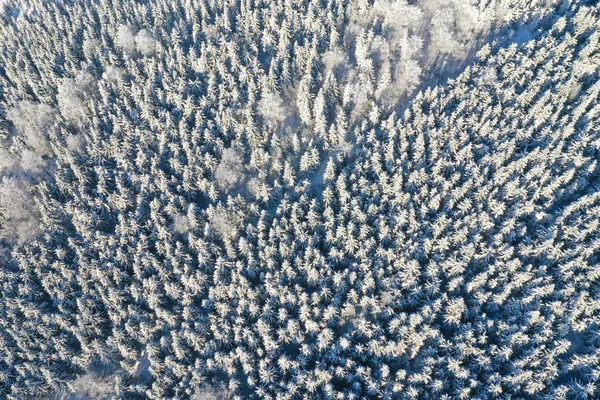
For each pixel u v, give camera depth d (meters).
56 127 100.06
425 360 62.88
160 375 69.94
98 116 102.00
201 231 82.94
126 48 112.50
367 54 99.75
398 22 105.31
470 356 63.28
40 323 76.06
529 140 82.75
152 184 87.00
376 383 61.75
